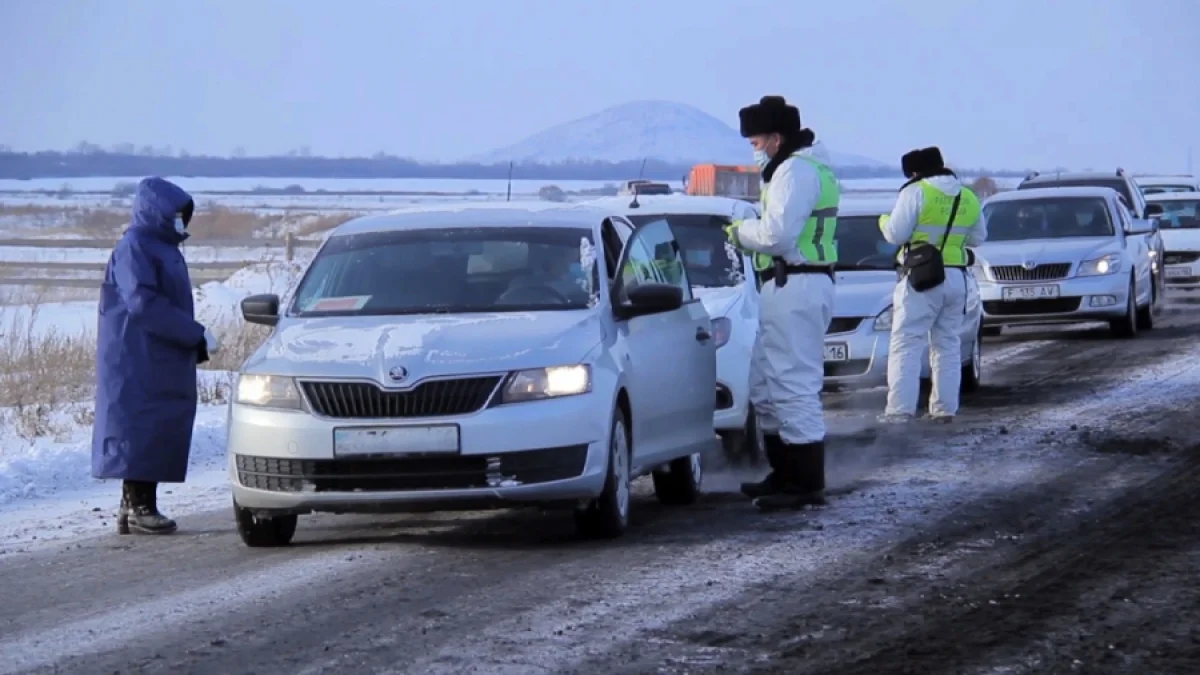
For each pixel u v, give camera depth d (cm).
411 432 3156
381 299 3553
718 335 4403
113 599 2909
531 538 3409
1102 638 2441
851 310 5616
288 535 3438
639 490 4162
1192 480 3941
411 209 4003
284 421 3212
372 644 2488
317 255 3753
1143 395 5769
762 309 3725
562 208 3919
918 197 5109
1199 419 5103
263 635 2577
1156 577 2855
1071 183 9900
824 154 3747
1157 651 2361
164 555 3366
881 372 5597
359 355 3244
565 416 3194
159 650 2502
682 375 3750
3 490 4228
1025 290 7981
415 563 3142
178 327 3622
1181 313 9850
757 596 2773
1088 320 7988
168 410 3631
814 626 2548
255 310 3628
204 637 2577
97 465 3597
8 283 12094
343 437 3173
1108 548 3130
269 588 2944
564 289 3525
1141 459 4319
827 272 3706
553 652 2411
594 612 2669
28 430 5288
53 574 3183
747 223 3706
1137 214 9606
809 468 3688
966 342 5884
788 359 3688
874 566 3008
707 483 4250
